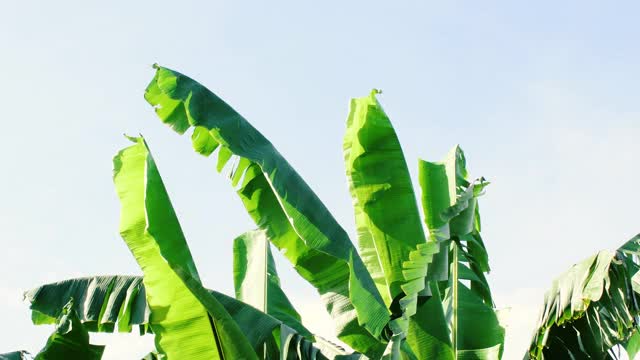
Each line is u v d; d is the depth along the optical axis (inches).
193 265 228.2
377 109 267.6
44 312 254.1
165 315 231.0
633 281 261.7
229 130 245.9
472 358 269.7
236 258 327.0
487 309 277.7
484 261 296.5
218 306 227.0
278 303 311.4
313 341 270.2
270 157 246.4
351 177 269.6
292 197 242.5
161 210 227.5
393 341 230.5
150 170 229.5
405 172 268.2
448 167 293.6
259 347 238.5
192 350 230.7
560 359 263.0
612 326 252.1
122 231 230.7
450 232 265.3
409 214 267.1
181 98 245.3
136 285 249.0
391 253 265.6
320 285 255.4
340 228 247.8
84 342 245.3
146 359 265.7
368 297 241.4
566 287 250.7
